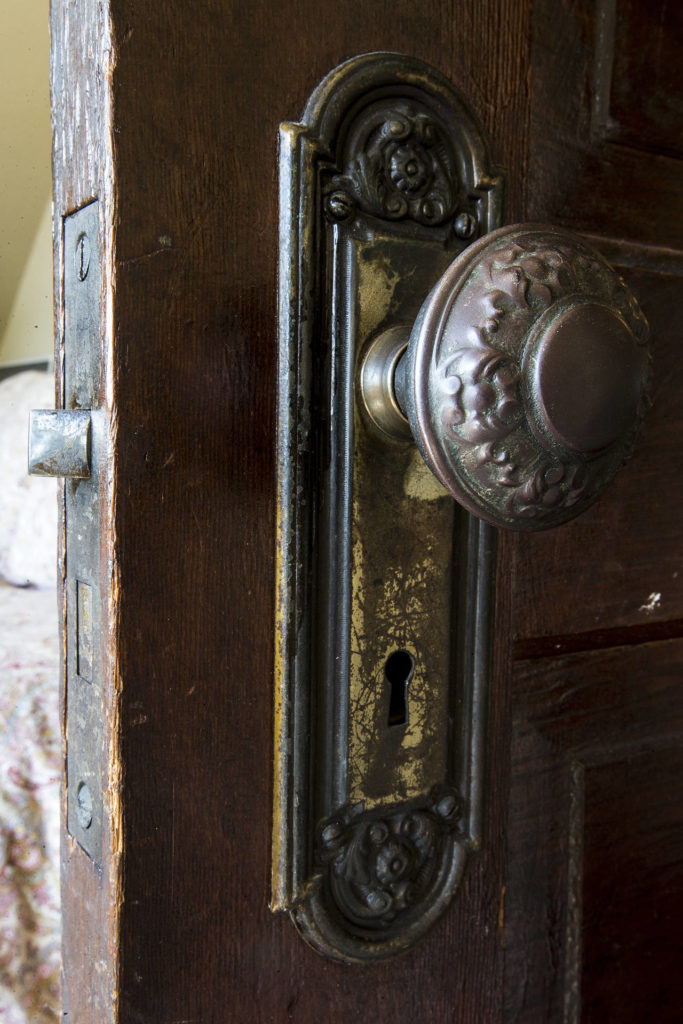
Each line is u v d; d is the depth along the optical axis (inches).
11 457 52.2
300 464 14.8
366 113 15.0
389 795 16.7
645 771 22.5
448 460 13.0
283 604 15.0
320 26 14.6
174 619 14.0
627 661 21.8
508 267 12.8
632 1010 23.1
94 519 14.0
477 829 18.1
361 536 15.5
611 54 19.2
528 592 19.3
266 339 14.5
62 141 14.5
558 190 18.7
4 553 53.1
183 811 14.4
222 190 13.8
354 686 15.8
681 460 22.3
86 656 14.7
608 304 13.3
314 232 14.5
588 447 13.1
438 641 17.0
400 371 14.4
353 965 16.8
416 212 15.5
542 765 20.1
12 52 26.7
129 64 12.8
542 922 20.6
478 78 16.9
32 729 38.2
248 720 15.0
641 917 23.0
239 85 13.8
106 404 13.2
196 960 14.8
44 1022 36.0
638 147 20.3
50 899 37.3
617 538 21.1
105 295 13.0
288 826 15.4
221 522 14.3
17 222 35.2
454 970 18.6
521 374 12.5
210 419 14.0
